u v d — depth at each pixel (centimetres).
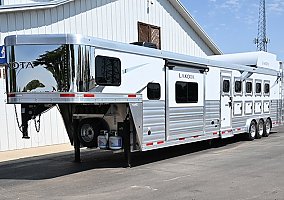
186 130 988
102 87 745
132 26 1573
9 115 1149
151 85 872
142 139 838
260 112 1408
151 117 868
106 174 783
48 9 1245
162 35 1742
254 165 838
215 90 1123
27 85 720
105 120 877
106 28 1452
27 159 1023
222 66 1156
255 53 1421
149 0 1664
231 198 569
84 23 1366
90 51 720
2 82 1127
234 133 1227
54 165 918
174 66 942
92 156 1055
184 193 604
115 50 779
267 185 646
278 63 1589
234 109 1227
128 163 857
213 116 1112
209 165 855
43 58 713
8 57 732
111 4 1474
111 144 852
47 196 617
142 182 695
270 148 1112
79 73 705
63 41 706
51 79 710
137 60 835
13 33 1155
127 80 806
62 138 1302
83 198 593
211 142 1259
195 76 1028
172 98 938
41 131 1237
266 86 1459
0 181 750
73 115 921
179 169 815
